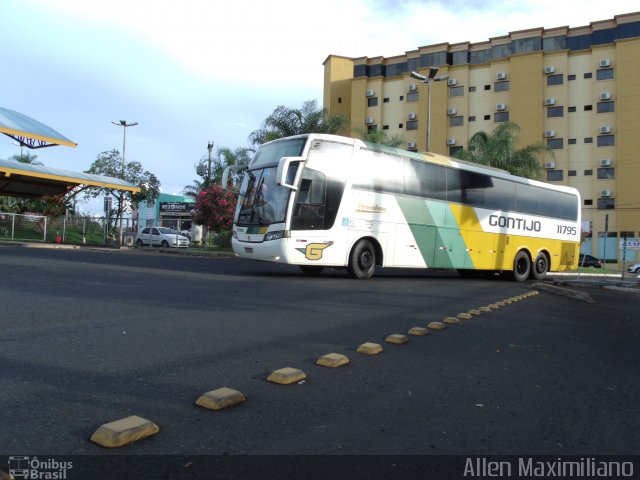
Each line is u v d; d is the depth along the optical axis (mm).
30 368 3910
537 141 47156
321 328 6027
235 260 20578
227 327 5750
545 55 48125
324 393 3754
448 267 14547
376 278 13516
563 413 3588
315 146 11805
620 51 45281
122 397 3406
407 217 13508
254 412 3305
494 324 7082
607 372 4773
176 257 20844
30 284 8547
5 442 2682
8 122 25938
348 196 12227
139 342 4863
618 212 44656
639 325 7758
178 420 3098
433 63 51938
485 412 3539
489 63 50062
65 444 2691
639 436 3221
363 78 54906
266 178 12164
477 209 15375
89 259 15789
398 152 13492
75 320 5688
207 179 35469
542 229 17594
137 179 41562
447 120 51062
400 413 3436
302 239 11414
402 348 5293
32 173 27547
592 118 46344
